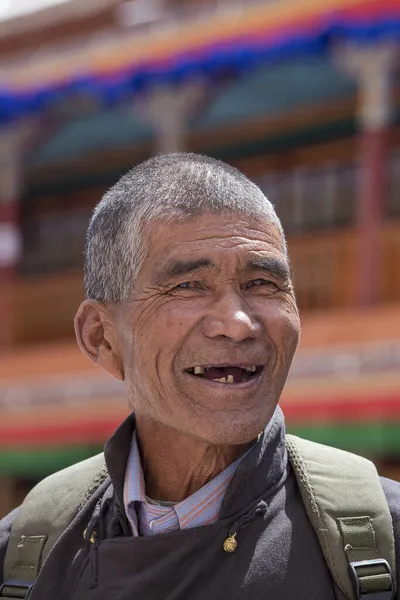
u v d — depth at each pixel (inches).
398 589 80.4
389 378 393.7
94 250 90.7
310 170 582.9
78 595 84.8
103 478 96.0
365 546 81.0
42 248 713.6
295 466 87.4
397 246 470.9
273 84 540.1
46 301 628.4
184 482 88.7
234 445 86.4
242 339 81.9
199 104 511.8
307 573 80.4
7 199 636.7
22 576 91.5
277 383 85.5
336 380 407.2
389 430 389.4
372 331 407.8
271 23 442.3
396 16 407.2
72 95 540.7
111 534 87.9
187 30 478.9
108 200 90.1
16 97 562.9
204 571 80.4
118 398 506.0
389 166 515.5
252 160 607.8
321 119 573.6
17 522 95.9
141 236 84.7
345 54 444.1
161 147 519.5
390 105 517.0
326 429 408.2
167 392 83.7
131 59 502.3
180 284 83.7
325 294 510.0
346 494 84.3
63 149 663.1
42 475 611.2
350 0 412.8
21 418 549.3
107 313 90.4
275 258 85.0
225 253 82.6
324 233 530.0
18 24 612.7
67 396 530.0
